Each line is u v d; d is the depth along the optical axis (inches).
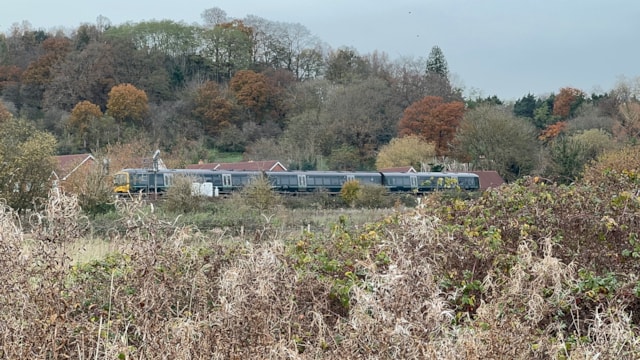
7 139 1314.0
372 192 1866.4
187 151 3095.5
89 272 380.2
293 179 2279.8
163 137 3265.3
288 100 3789.4
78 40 4023.1
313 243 456.4
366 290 314.7
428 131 3184.1
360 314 276.5
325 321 327.9
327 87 3747.5
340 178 2361.0
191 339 281.3
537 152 2546.8
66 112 3420.3
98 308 333.1
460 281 366.3
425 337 270.2
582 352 279.9
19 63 3890.3
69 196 343.0
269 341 280.8
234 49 4362.7
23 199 1218.6
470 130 2642.7
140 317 295.7
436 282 343.9
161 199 1499.8
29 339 274.5
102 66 3661.4
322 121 3341.5
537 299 309.0
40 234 307.7
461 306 352.5
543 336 296.8
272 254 337.4
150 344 280.1
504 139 2541.8
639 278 368.2
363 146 3277.6
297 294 341.7
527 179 521.3
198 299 333.7
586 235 421.4
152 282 319.3
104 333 296.8
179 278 337.4
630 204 438.0
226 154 3472.0
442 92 3875.5
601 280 357.4
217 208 1445.6
